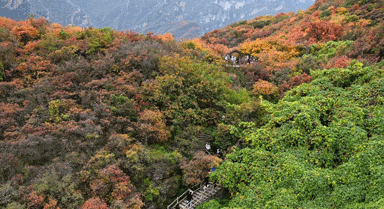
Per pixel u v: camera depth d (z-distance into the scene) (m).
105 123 14.57
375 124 11.38
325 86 15.54
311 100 13.85
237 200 11.52
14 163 11.68
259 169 11.88
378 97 12.48
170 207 13.36
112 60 18.62
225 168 12.58
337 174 10.07
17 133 13.17
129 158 13.02
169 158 14.09
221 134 15.46
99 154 12.70
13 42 19.27
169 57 19.62
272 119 14.11
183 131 16.27
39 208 10.52
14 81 16.05
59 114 14.85
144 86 16.88
